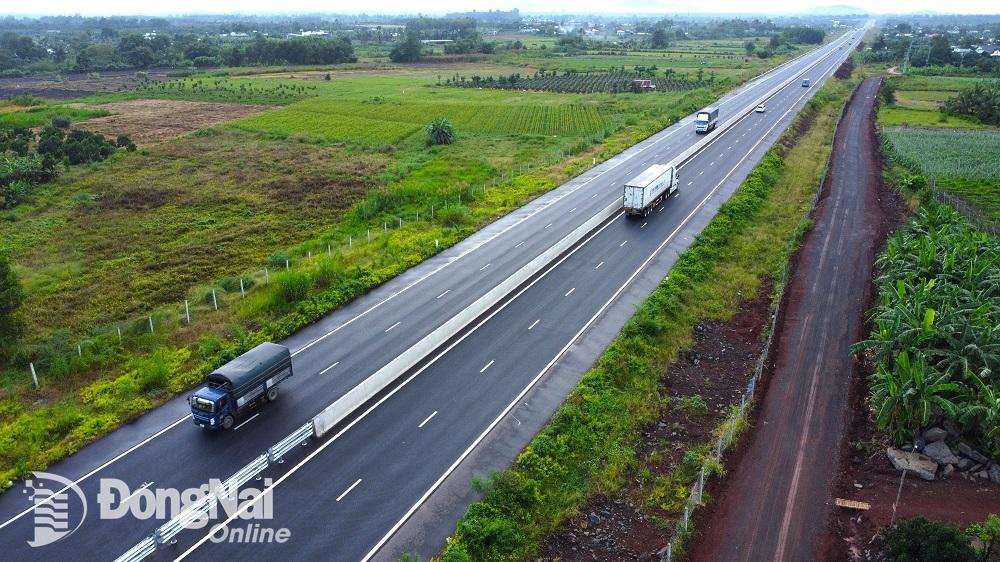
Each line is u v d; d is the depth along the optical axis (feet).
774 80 548.72
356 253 187.42
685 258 177.06
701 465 101.71
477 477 96.58
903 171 264.31
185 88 536.83
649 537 90.02
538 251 187.93
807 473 100.83
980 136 331.36
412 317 150.82
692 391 124.77
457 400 119.34
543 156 307.17
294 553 86.53
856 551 86.12
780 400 119.34
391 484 98.84
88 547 87.45
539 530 90.63
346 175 281.13
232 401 110.42
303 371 129.29
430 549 87.61
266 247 201.26
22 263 187.62
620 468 102.58
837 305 154.10
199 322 148.97
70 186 264.52
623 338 137.90
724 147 311.47
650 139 333.42
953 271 137.49
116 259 191.11
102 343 138.21
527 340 139.74
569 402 116.67
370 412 115.96
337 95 495.82
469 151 322.75
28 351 133.90
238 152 323.16
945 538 75.05
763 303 158.92
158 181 271.90
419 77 612.29
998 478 97.76
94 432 110.32
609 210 215.31
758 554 86.22
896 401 101.14
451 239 197.06
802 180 261.24
